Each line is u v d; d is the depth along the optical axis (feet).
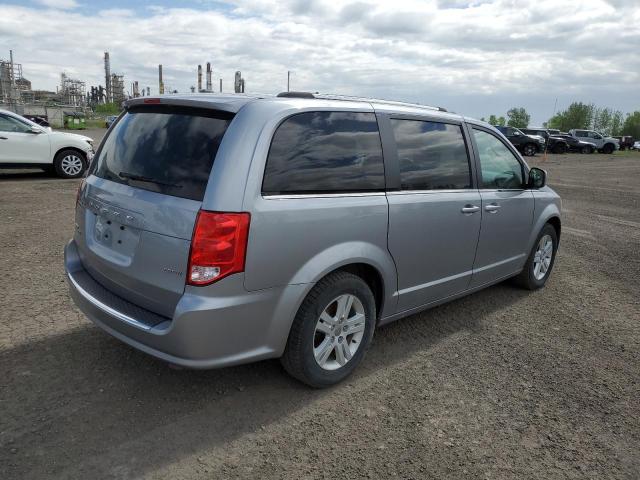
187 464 8.52
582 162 98.99
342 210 10.42
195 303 8.77
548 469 8.96
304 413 10.13
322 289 10.25
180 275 8.97
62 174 40.98
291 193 9.75
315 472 8.51
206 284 8.80
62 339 12.55
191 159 9.42
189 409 10.02
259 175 9.25
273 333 9.77
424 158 12.69
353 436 9.52
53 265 18.21
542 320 15.81
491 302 17.19
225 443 9.09
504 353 13.35
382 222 11.28
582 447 9.62
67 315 13.96
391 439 9.49
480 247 14.73
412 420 10.11
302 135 10.07
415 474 8.62
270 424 9.72
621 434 10.11
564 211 37.42
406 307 12.84
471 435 9.76
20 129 39.06
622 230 31.12
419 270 12.71
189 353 8.99
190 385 10.85
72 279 11.20
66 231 23.29
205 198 8.87
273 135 9.57
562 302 17.58
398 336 13.97
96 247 10.86
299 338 10.15
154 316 9.51
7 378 10.71
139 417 9.67
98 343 12.41
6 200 30.48
